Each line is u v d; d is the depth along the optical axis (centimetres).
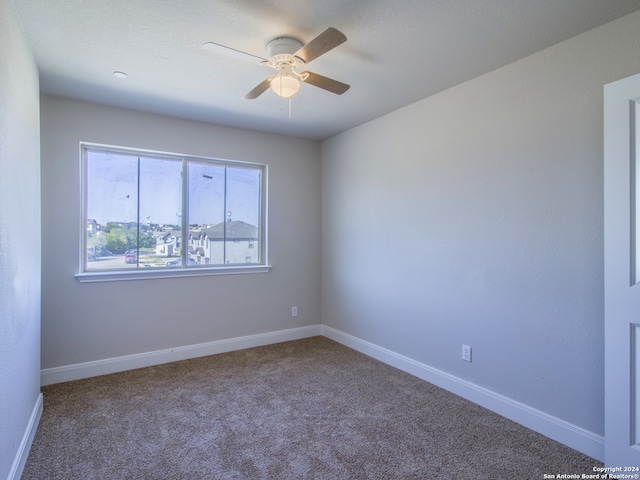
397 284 319
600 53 187
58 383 285
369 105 304
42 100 280
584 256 196
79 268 296
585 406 195
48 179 283
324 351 367
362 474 178
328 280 416
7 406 154
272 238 396
